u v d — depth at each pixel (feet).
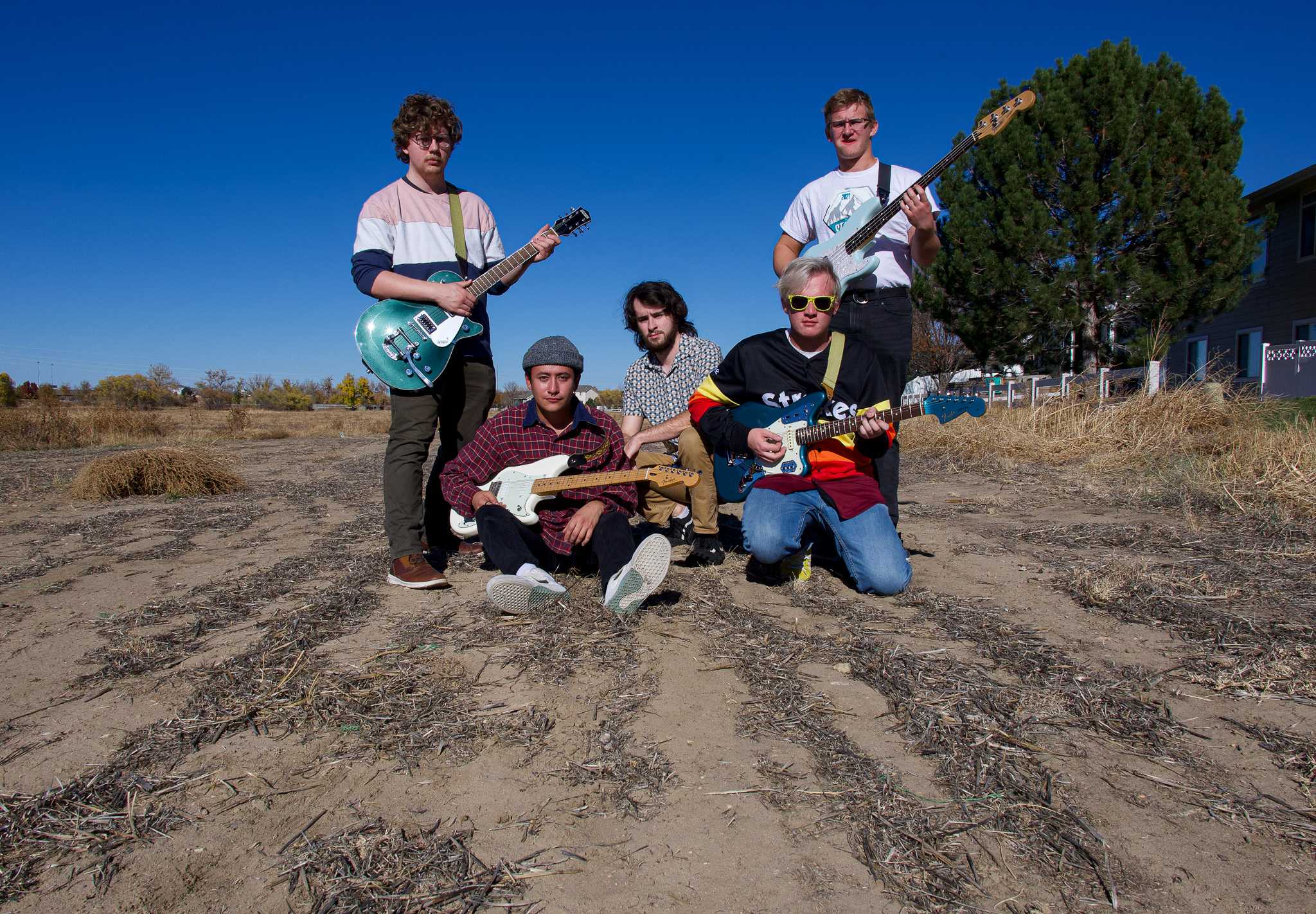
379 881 4.76
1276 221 50.31
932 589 10.50
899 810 5.38
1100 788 5.61
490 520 10.03
